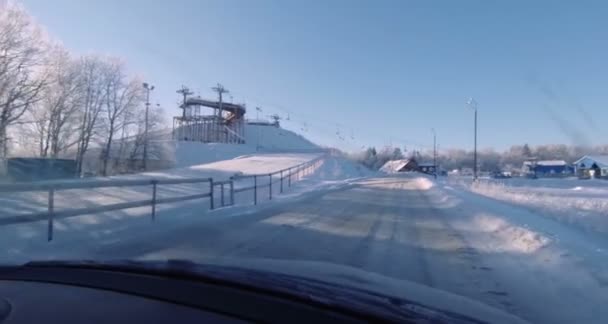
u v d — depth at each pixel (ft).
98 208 24.80
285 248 21.81
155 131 176.86
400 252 21.31
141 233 25.41
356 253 20.83
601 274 15.85
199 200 48.85
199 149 259.80
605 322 11.53
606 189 98.94
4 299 7.36
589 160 250.57
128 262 10.12
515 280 15.92
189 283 8.38
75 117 136.98
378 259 19.52
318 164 152.56
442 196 63.82
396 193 73.87
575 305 12.93
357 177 154.40
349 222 33.04
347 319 6.67
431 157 441.27
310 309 6.98
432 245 23.44
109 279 8.63
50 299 7.35
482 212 37.52
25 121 116.16
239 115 326.03
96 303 7.14
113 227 27.09
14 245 20.75
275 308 6.98
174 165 196.34
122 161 165.27
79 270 9.45
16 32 103.50
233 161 171.63
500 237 26.00
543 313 12.24
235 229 28.04
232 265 11.09
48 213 21.74
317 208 43.75
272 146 367.25
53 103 126.93
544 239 22.58
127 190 66.28
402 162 316.60
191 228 27.78
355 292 8.77
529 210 41.91
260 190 68.85
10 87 104.73
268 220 32.99
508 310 12.43
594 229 28.63
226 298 7.42
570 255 18.95
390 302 8.16
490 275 16.70
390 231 28.58
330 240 24.49
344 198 58.59
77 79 134.62
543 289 14.69
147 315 6.57
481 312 9.31
